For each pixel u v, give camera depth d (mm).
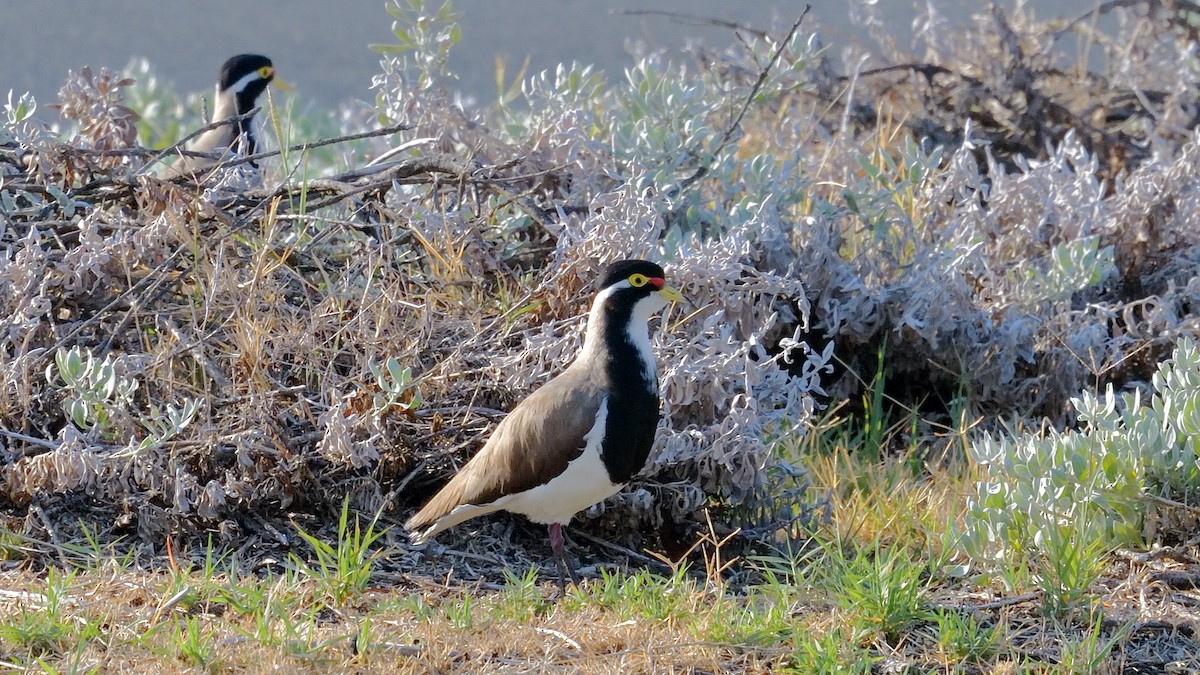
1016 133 17906
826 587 10016
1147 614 9664
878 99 18391
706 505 11227
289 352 11258
